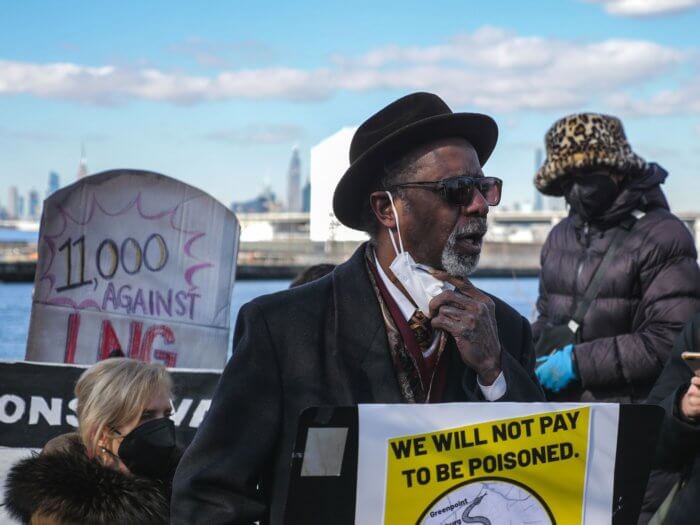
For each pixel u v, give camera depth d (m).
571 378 4.36
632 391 4.31
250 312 2.30
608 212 4.44
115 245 4.95
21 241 53.19
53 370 4.71
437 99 2.37
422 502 1.98
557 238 4.76
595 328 4.45
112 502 3.00
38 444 4.70
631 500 2.08
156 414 3.33
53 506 2.97
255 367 2.23
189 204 5.03
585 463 2.05
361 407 1.95
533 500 2.03
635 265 4.37
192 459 2.17
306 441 1.92
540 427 2.04
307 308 2.31
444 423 1.99
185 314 5.01
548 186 4.66
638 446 2.08
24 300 23.61
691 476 2.78
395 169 2.29
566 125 4.50
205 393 4.66
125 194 4.97
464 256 2.27
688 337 3.02
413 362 2.29
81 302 4.89
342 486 1.95
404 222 2.29
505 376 2.22
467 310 2.21
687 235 4.42
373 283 2.36
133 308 4.96
